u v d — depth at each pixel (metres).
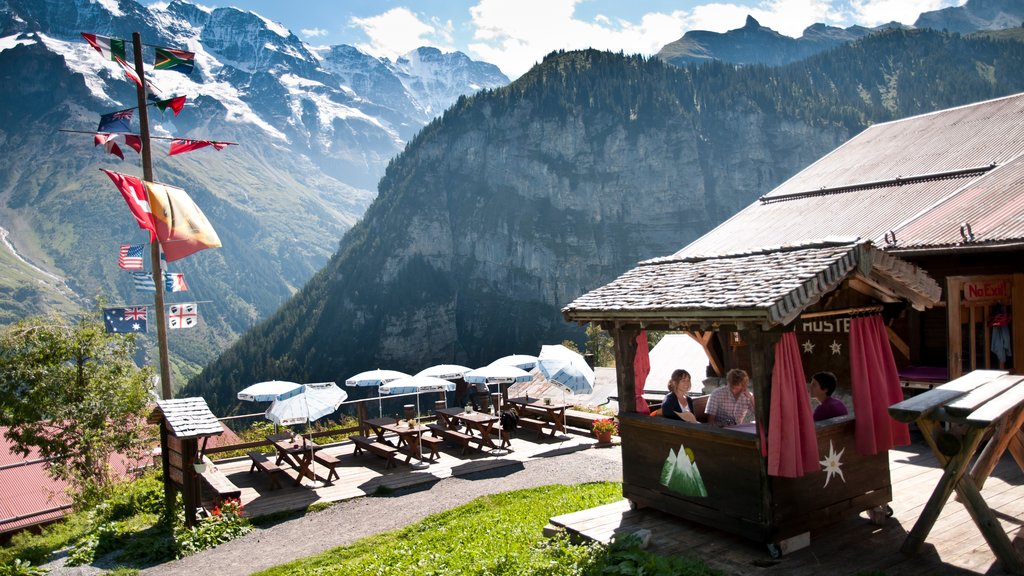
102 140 15.25
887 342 7.36
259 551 10.55
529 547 8.00
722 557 6.72
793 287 6.25
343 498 12.96
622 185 175.50
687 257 8.98
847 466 7.05
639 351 8.58
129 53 15.48
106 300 16.53
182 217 15.52
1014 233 11.23
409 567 8.34
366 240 190.50
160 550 10.73
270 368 170.12
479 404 19.19
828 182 19.86
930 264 13.30
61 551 11.76
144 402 16.28
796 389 6.52
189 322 15.61
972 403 5.74
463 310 177.00
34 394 14.99
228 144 16.30
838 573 6.14
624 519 8.03
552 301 170.00
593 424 17.22
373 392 139.75
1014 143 16.62
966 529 6.97
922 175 17.08
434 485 13.73
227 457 17.61
